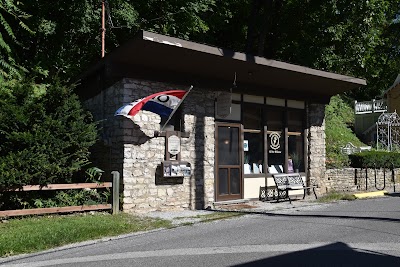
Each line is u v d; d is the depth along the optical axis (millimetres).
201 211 11195
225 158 12633
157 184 11086
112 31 17531
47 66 15828
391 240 7312
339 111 32031
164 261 6145
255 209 11391
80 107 10836
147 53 10469
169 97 10883
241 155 12969
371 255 6305
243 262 5980
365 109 32406
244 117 13242
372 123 31344
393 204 12117
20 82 10289
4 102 9539
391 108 31625
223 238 7656
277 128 14156
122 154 10641
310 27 21484
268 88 13578
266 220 9562
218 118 12508
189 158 11703
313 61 20625
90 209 10070
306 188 13633
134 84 10922
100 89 11812
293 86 13992
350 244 7023
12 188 9211
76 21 15953
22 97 9906
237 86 12773
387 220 9289
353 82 14180
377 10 20391
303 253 6438
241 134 13023
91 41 17312
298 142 14734
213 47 10805
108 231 8367
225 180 12570
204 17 21234
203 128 12062
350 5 19344
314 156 15000
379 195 14992
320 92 14984
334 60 20781
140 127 10891
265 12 21656
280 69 12305
